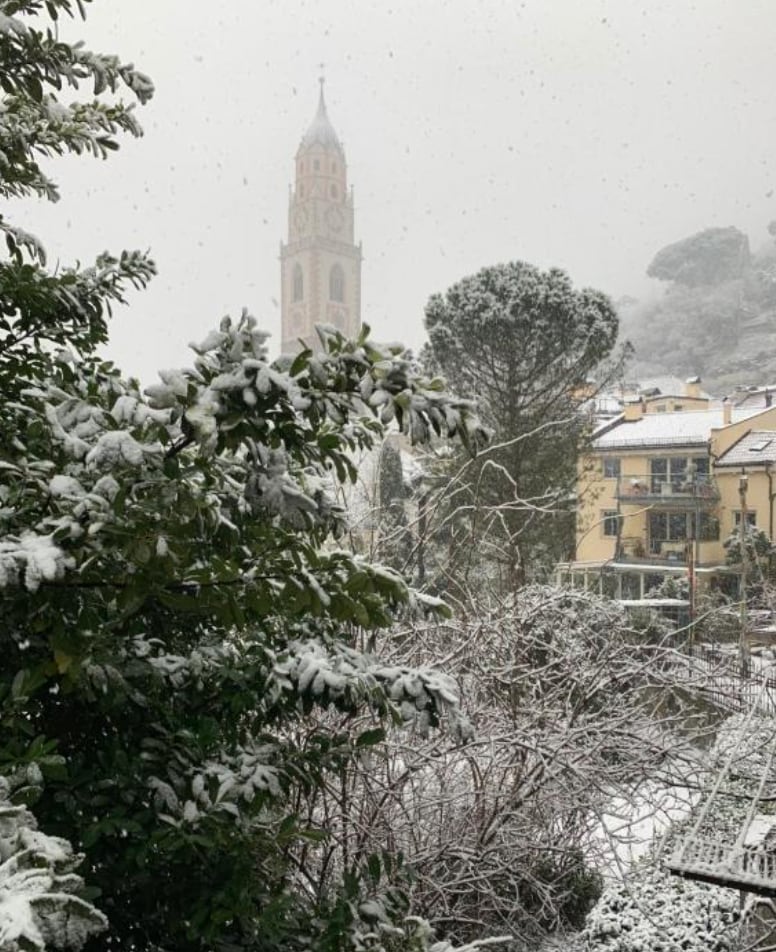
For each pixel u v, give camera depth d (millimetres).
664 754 5797
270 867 2869
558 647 6562
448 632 6367
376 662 2969
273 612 2748
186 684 2871
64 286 3070
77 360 2992
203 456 2037
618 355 18906
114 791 2537
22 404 2785
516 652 6246
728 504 29484
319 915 2830
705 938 5777
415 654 5902
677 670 6844
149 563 2090
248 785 2602
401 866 3775
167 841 2305
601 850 6621
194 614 2979
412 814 5754
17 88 3021
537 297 15820
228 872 2549
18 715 2215
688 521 29812
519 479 15297
